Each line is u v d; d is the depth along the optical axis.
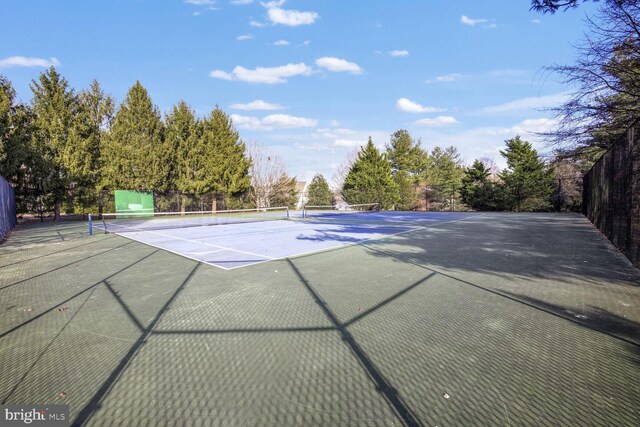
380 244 10.41
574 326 3.99
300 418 2.44
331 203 38.50
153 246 10.45
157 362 3.25
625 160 8.14
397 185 35.62
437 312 4.48
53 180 21.27
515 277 6.25
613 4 9.12
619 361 3.18
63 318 4.40
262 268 7.16
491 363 3.16
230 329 3.99
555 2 6.60
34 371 3.11
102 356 3.38
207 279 6.29
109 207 24.23
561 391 2.72
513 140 32.25
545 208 28.92
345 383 2.87
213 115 30.22
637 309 4.54
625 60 10.86
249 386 2.84
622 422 2.36
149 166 24.88
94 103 28.12
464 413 2.48
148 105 25.20
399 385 2.84
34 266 7.66
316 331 3.92
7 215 15.15
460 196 37.81
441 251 9.05
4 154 19.03
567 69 11.77
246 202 32.78
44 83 21.61
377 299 5.04
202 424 2.38
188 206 28.03
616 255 8.26
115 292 5.54
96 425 2.38
